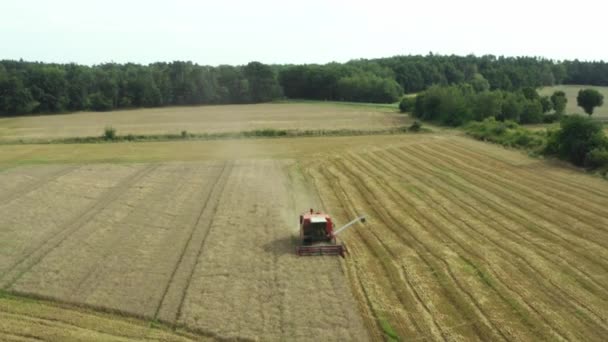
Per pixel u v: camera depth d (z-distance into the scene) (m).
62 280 21.62
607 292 20.47
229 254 24.56
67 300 19.78
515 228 28.58
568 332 17.45
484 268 22.89
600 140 45.47
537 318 18.44
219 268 22.84
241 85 150.50
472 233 27.81
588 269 22.75
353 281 21.73
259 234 27.55
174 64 151.38
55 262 23.59
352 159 51.88
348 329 17.59
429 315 18.75
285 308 19.06
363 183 40.56
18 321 18.16
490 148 57.12
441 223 29.67
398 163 49.03
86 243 26.14
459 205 33.50
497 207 32.84
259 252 24.84
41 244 25.98
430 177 42.19
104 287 20.95
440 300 19.94
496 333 17.45
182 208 32.59
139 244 26.03
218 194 36.09
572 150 46.44
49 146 63.84
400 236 27.48
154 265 23.28
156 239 26.81
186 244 26.09
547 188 37.72
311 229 24.94
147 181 40.19
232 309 19.02
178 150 59.47
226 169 45.41
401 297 20.19
